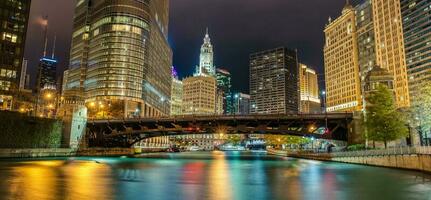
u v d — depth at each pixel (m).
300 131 98.88
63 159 89.56
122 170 59.00
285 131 99.62
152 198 29.16
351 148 88.06
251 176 50.28
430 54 188.12
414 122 83.62
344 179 45.31
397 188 36.16
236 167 71.06
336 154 89.81
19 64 149.88
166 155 143.75
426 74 183.75
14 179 40.50
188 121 109.25
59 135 109.19
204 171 59.78
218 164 81.88
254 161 97.25
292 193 32.84
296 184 40.25
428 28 190.50
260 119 100.88
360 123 90.88
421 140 80.69
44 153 96.50
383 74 100.19
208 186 37.88
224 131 105.38
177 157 124.94
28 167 59.34
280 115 98.81
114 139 135.38
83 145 117.56
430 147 52.12
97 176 47.22
